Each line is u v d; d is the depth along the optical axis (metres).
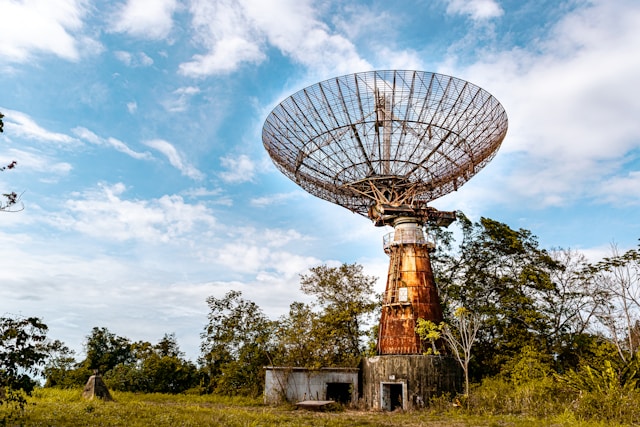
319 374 40.81
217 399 43.09
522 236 50.44
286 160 38.75
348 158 39.12
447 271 51.50
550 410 28.31
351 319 44.44
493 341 48.44
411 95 35.91
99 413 26.38
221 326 53.06
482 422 26.53
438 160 39.31
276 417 27.17
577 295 48.03
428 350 37.44
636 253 40.31
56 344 54.91
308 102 36.88
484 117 36.31
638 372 28.59
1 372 18.23
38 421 21.92
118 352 61.31
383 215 40.88
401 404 37.31
